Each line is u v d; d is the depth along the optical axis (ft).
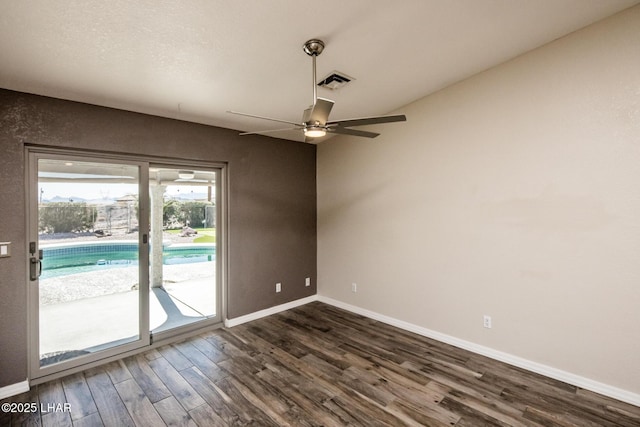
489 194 9.86
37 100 8.42
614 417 7.09
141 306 10.48
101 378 8.81
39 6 5.43
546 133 8.70
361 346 10.78
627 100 7.49
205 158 11.82
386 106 11.98
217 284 12.74
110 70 7.65
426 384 8.45
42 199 8.80
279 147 14.37
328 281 15.52
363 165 13.73
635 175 7.43
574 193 8.28
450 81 10.41
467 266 10.42
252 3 5.84
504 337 9.64
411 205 11.96
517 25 7.62
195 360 9.82
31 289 8.57
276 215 14.23
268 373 9.04
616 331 7.74
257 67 8.21
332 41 7.40
